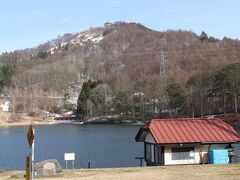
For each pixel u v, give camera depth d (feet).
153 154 121.49
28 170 57.93
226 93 456.86
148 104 600.80
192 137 115.75
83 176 88.94
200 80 574.15
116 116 630.33
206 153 115.85
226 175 82.94
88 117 653.71
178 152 115.03
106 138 319.47
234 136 117.60
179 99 526.57
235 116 425.69
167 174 87.40
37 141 309.22
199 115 508.12
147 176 85.35
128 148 229.25
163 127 119.34
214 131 118.52
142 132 127.65
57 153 215.51
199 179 79.20
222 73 444.14
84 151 220.23
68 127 539.29
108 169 102.01
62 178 86.38
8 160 186.70
